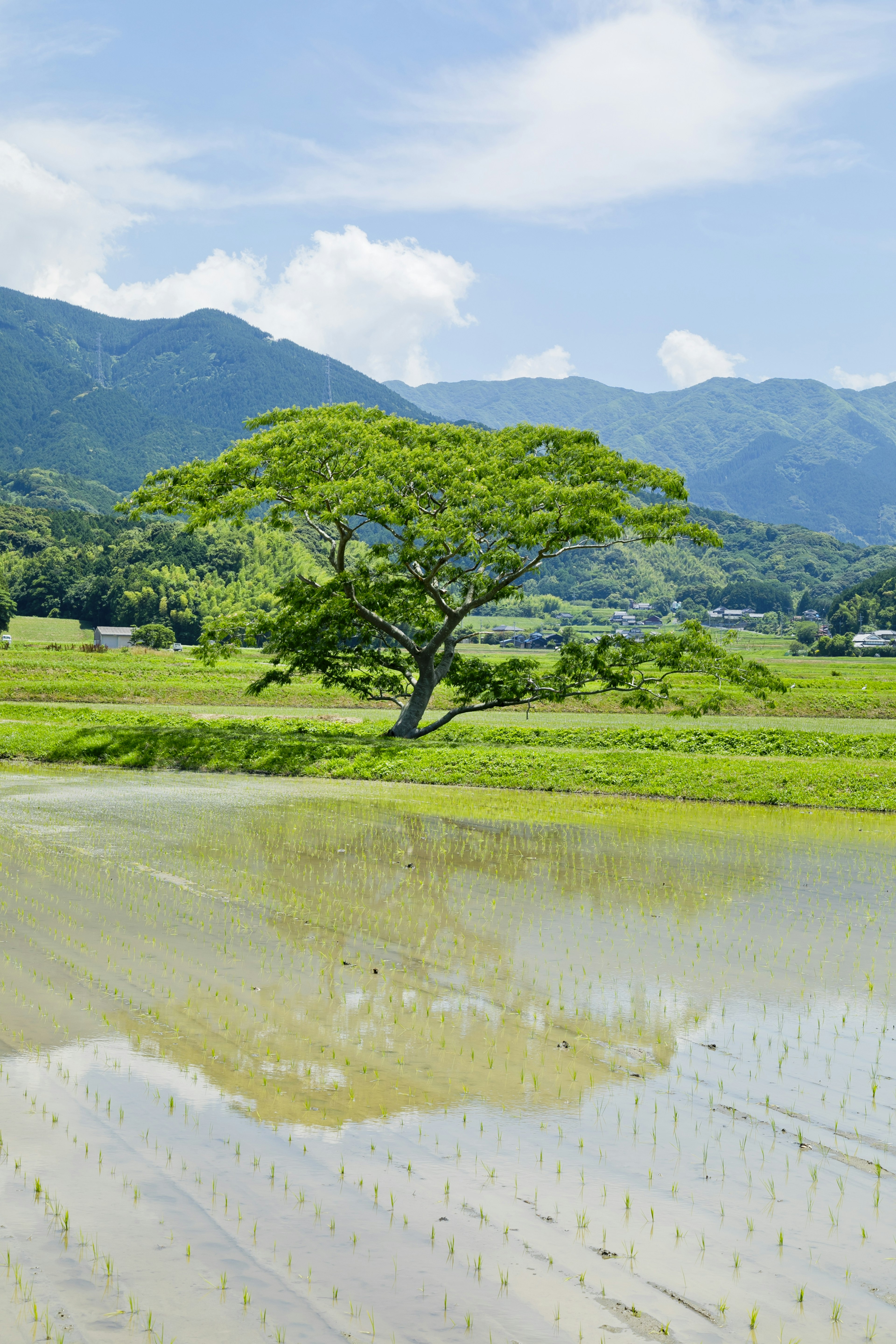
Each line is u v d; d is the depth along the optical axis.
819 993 10.31
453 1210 6.02
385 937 12.08
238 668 74.50
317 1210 5.98
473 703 57.50
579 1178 6.43
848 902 14.80
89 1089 7.54
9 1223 5.79
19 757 33.09
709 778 28.44
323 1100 7.46
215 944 11.54
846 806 26.48
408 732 36.34
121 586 157.50
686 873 16.72
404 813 23.06
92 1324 4.96
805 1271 5.52
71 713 41.78
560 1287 5.32
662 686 36.44
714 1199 6.20
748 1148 6.88
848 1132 7.15
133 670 67.94
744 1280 5.42
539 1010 9.59
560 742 36.97
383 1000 9.75
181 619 149.88
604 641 36.38
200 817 21.39
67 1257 5.50
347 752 31.80
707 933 12.73
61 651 79.94
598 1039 8.84
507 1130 7.05
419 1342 4.87
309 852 17.58
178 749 32.56
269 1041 8.59
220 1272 5.40
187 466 34.66
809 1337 4.97
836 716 59.59
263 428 37.25
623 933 12.65
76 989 9.81
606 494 32.47
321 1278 5.36
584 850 18.80
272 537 176.88
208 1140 6.80
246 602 156.12
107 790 25.84
